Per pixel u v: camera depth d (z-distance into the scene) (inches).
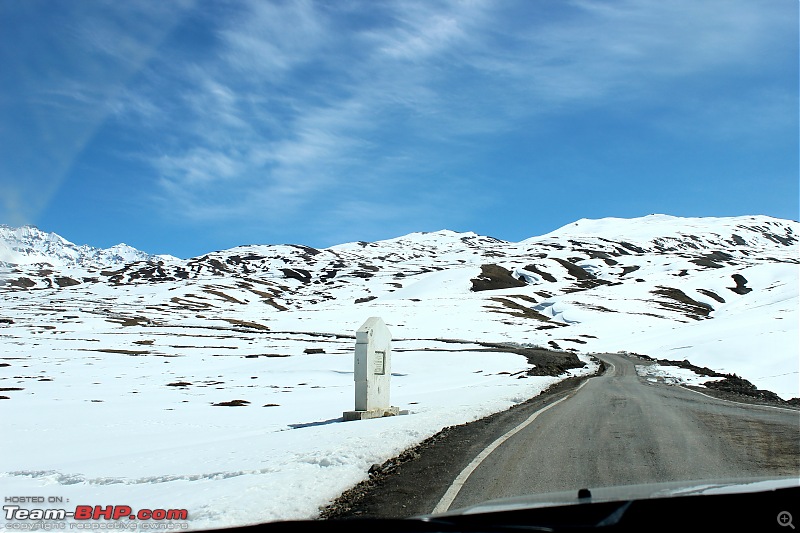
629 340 3668.8
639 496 188.1
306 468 374.9
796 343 1973.4
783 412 649.0
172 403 1187.3
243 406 1096.2
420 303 5595.5
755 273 6619.1
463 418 615.2
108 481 400.2
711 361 2053.4
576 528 153.5
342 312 4997.5
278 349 3043.8
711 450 397.4
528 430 523.5
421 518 175.2
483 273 7559.1
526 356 2491.4
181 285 7165.4
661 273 7480.3
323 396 1317.7
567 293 6407.5
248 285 7864.2
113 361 2507.4
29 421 880.9
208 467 415.8
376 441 458.3
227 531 190.4
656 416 613.6
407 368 2158.0
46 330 3730.3
